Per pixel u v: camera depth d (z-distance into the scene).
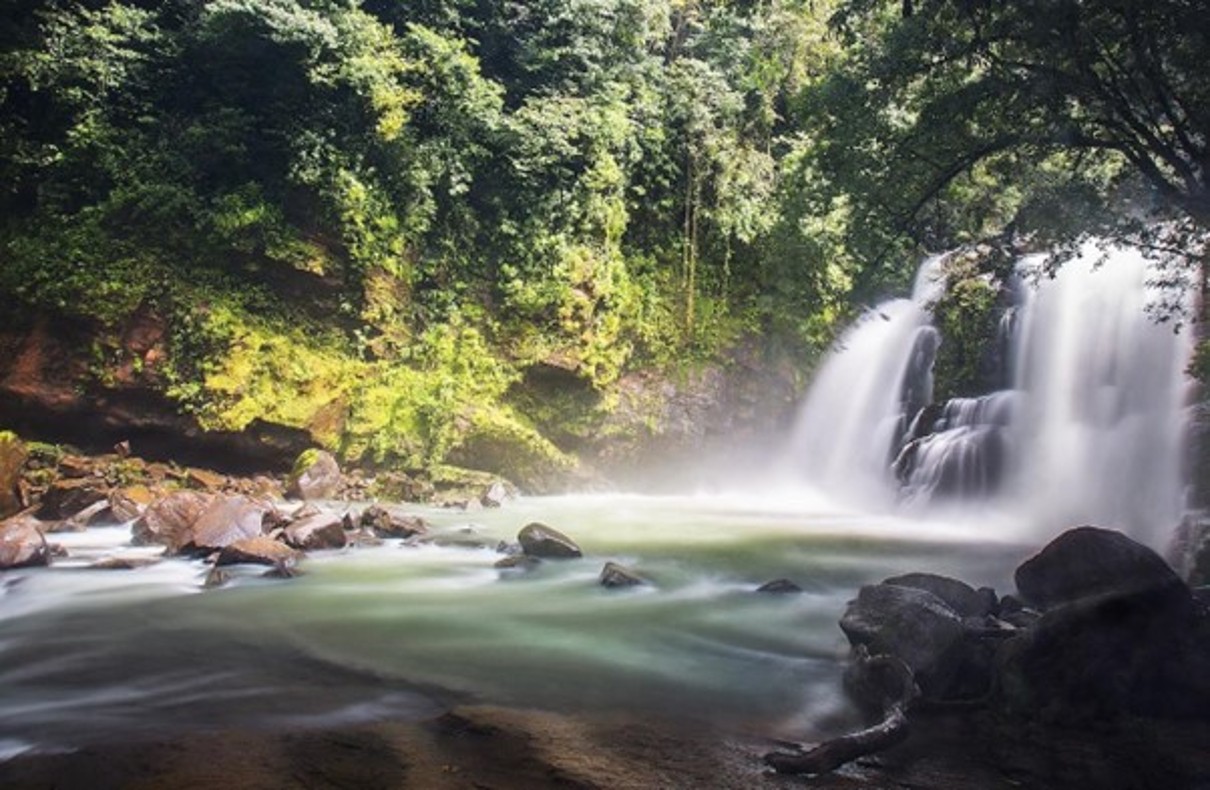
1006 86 11.51
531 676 7.64
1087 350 19.88
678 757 5.71
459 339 21.30
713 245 24.80
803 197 19.55
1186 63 10.29
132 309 17.38
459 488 20.23
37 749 5.73
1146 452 17.03
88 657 7.99
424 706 6.78
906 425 23.73
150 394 17.59
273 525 13.97
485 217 22.16
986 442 20.14
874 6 13.54
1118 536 8.18
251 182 18.78
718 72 24.77
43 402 16.94
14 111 17.78
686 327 24.16
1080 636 6.55
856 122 14.00
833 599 10.90
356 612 9.83
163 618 9.38
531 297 21.55
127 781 5.14
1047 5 9.91
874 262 16.09
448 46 20.86
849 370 26.38
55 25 17.72
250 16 17.70
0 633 8.77
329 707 6.69
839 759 5.57
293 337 19.19
